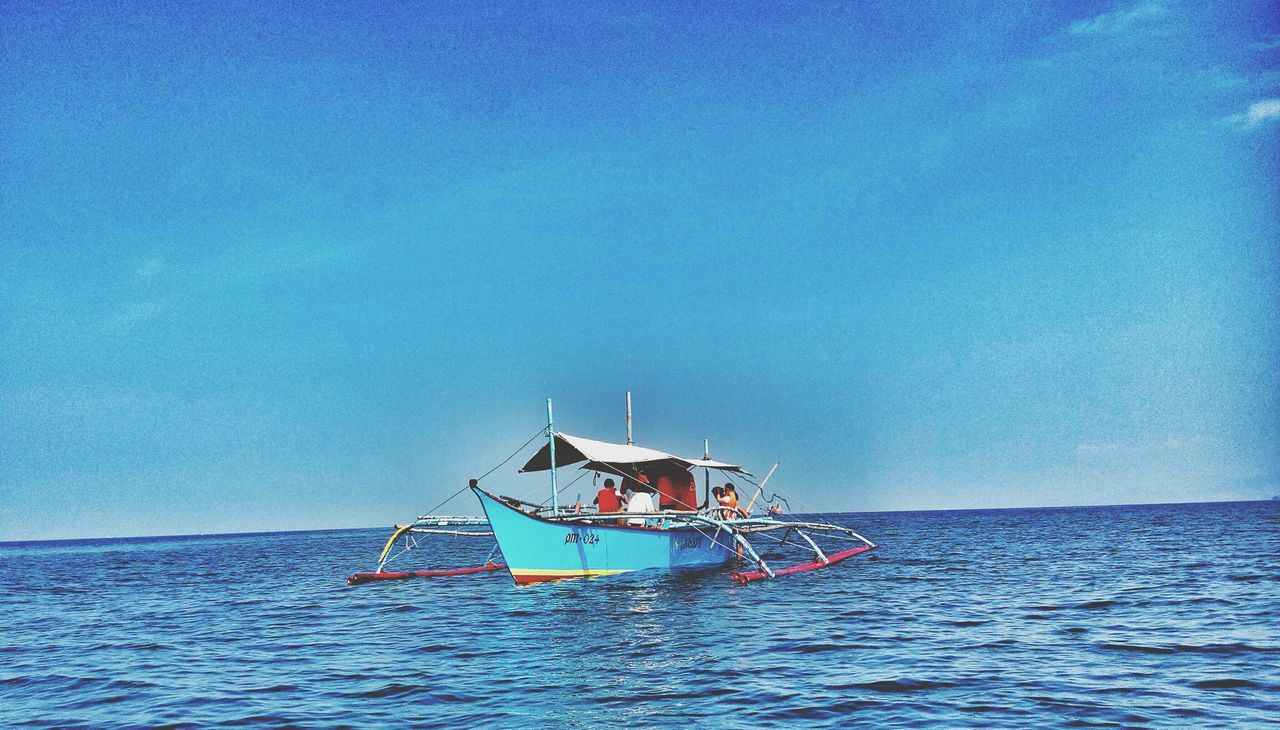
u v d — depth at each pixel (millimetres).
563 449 23422
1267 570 22250
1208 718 7656
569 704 8812
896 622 14359
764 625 14203
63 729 8492
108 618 19250
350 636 14531
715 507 25031
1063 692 8797
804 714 8164
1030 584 20562
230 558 56188
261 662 12180
